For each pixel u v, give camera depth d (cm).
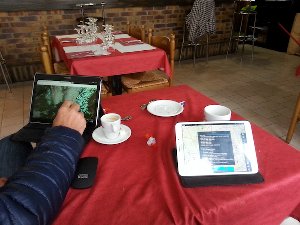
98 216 59
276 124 235
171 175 71
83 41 233
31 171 51
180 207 61
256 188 66
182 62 423
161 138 89
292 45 456
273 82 338
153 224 57
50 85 94
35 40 325
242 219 67
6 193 46
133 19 364
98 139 86
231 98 291
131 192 66
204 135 74
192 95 121
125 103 114
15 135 92
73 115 69
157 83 221
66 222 58
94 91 93
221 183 68
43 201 48
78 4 324
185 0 385
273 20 480
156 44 235
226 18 434
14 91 305
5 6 293
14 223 43
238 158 72
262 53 475
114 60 189
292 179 70
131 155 80
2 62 300
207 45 418
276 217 73
